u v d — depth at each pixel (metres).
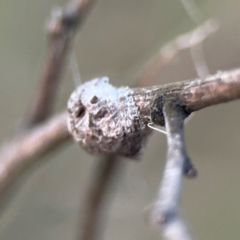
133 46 0.29
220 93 0.12
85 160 0.32
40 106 0.19
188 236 0.12
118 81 0.27
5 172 0.19
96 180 0.23
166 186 0.12
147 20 0.29
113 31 0.30
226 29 0.22
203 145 0.29
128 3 0.31
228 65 0.21
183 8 0.28
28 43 0.33
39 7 0.33
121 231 0.30
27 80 0.33
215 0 0.25
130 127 0.13
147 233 0.29
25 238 0.30
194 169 0.12
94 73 0.29
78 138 0.14
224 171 0.29
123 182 0.28
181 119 0.12
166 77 0.21
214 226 0.28
